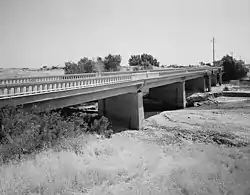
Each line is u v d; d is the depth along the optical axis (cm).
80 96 2062
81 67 5322
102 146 1711
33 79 2108
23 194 824
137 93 2852
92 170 1146
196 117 3469
